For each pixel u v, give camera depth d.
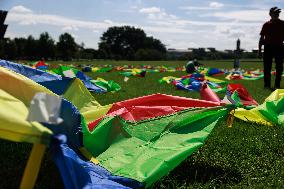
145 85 7.07
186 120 2.17
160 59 54.38
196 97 5.36
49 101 1.28
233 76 10.30
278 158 2.41
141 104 2.78
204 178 2.04
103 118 2.26
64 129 1.90
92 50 53.59
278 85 7.15
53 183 1.82
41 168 1.98
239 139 2.83
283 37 6.95
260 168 2.23
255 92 6.18
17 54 43.38
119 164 1.95
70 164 1.50
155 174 1.82
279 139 2.85
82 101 2.89
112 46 67.81
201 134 2.10
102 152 2.08
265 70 7.13
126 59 54.44
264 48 7.05
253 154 2.50
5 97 1.70
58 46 47.28
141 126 2.20
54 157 1.43
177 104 2.74
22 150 2.29
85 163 1.84
